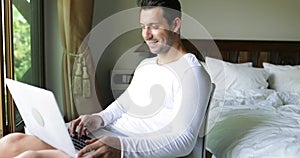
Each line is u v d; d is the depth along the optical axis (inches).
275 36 147.1
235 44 142.2
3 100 82.0
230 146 69.9
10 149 54.0
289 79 129.7
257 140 66.9
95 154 45.0
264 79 128.7
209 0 142.3
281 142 63.7
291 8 146.0
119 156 46.3
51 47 123.0
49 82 124.6
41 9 119.0
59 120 42.0
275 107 101.0
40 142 55.0
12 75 87.0
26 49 107.5
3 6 82.9
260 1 144.4
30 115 50.4
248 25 145.3
